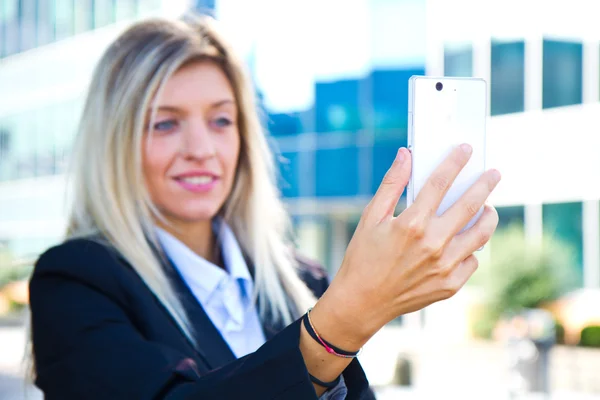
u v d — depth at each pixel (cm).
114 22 2577
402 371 1196
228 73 208
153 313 178
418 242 120
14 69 3064
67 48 2778
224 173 207
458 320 1819
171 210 203
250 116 218
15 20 3056
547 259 1731
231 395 126
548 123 1722
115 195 195
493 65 1770
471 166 141
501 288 1748
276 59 1955
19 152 3030
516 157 1786
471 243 123
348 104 1903
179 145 200
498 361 1497
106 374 152
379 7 1838
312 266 238
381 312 124
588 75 1661
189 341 185
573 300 1717
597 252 1681
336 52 1909
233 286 204
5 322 2241
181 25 205
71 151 205
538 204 1766
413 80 143
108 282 175
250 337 204
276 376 125
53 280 174
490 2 1755
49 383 160
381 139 1866
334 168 1950
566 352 1551
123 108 196
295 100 1969
